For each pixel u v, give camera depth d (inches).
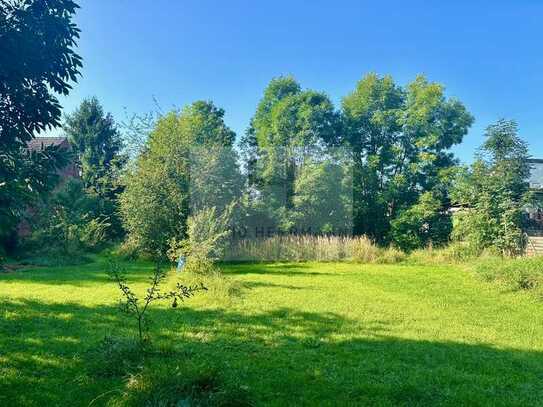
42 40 139.8
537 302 355.6
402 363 205.8
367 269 566.3
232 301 333.1
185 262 480.1
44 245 631.2
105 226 801.6
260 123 955.3
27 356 205.5
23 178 148.7
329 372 193.2
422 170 919.7
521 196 617.3
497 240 606.5
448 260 637.3
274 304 327.0
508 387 180.4
